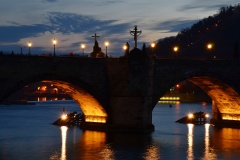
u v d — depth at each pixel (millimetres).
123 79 101938
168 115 185000
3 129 116250
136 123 102625
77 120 129000
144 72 102000
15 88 89250
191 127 123250
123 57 101938
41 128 118500
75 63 97688
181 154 76688
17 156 73750
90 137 95625
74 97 109750
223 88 123000
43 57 93125
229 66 120688
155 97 107188
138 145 85500
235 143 90000
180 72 111500
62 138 95000
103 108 102625
